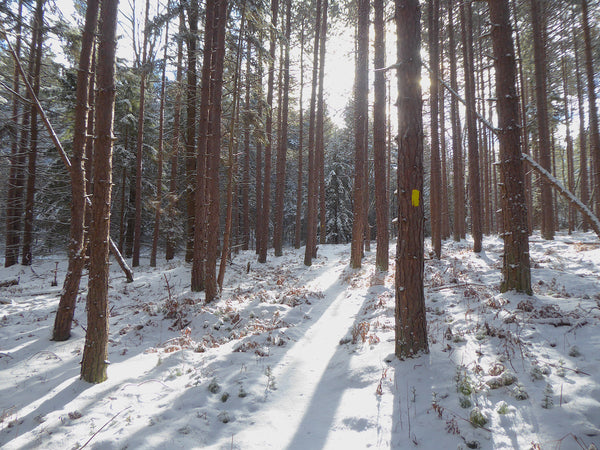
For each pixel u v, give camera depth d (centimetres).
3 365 631
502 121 670
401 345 498
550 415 343
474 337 529
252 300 978
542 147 1666
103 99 521
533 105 2294
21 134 1836
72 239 770
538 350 456
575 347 437
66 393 488
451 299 772
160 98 1803
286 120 2052
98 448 365
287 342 680
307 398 464
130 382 519
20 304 1077
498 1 673
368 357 533
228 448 363
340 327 754
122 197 2094
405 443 347
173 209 1638
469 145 1526
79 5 956
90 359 518
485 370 435
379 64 1309
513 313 569
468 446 327
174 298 1059
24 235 1780
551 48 1920
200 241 1152
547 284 806
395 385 443
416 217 500
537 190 2914
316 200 2128
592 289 724
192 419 412
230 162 1048
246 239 2577
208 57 1135
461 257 1416
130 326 830
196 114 1543
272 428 397
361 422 389
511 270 661
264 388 485
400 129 513
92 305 523
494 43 683
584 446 300
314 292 1084
